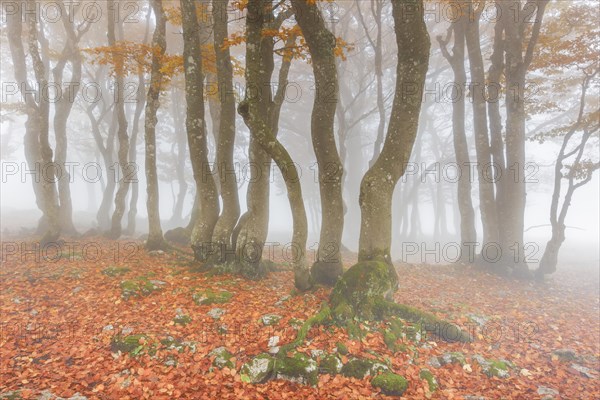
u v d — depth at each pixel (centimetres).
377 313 807
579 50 1380
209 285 1006
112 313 833
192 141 1198
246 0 1003
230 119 1154
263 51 1052
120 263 1229
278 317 801
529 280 1547
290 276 1212
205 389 593
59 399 553
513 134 1559
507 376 697
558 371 733
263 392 596
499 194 1614
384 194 897
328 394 598
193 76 1179
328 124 955
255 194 1126
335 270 982
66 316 822
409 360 703
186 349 689
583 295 1469
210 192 1220
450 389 639
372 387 618
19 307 858
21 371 628
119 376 618
